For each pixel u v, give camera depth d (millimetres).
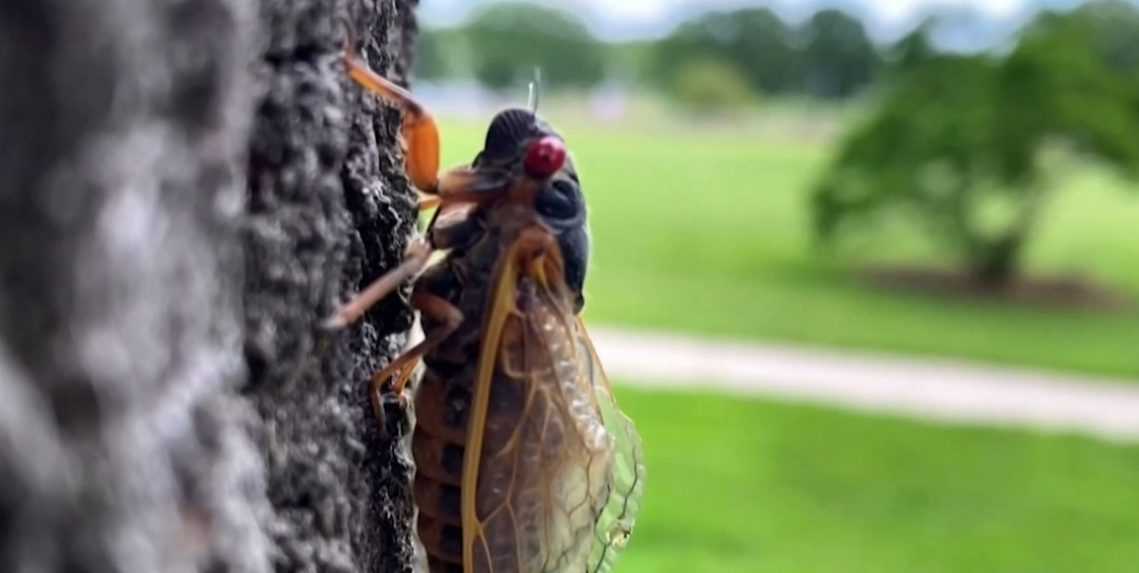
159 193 48
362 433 81
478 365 87
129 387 45
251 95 62
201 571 54
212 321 56
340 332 75
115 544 45
